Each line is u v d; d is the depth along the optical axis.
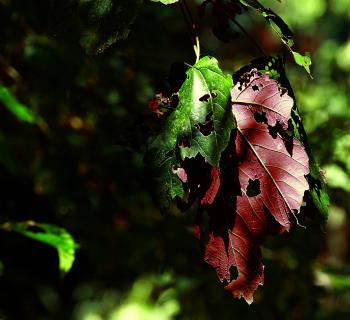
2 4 2.70
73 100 3.42
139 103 3.47
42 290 4.00
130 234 3.96
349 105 5.20
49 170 3.69
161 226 3.95
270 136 1.55
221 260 1.58
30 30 2.96
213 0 1.77
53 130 3.62
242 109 1.57
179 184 1.52
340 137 4.04
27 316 3.96
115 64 3.27
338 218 6.23
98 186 3.76
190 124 1.50
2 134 3.25
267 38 5.30
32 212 3.48
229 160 1.56
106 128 3.55
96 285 4.67
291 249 4.05
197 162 1.54
